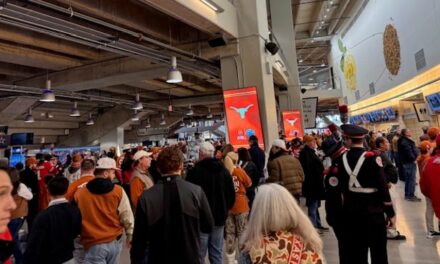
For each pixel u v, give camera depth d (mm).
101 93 14914
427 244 3689
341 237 2449
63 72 9523
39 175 5688
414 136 12867
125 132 24844
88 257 2299
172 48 6320
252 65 6879
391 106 14656
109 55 8664
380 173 2305
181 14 5453
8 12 4246
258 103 6398
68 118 18531
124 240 4445
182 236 1735
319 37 24172
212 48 7230
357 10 18547
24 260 2031
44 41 7129
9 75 10320
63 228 2123
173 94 17125
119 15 6059
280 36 15242
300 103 15164
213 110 24625
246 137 6375
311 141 4516
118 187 2471
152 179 3406
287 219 1163
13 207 872
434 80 10312
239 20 7074
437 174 2867
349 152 2479
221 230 2777
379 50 15625
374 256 2305
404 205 5668
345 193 2410
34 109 14578
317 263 1131
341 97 23703
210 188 2707
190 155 10281
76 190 2602
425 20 10602
